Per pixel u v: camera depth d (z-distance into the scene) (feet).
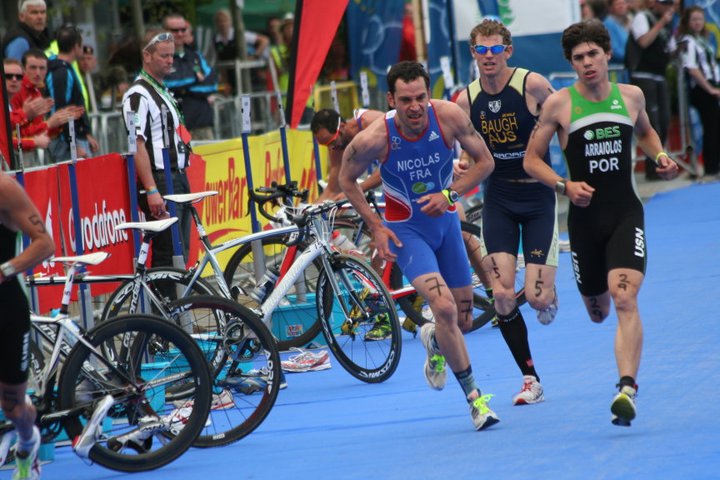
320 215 84.69
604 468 53.52
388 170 65.21
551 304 70.54
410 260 65.21
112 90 139.54
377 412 73.10
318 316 84.58
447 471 56.34
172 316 69.82
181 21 126.41
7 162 88.79
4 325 54.08
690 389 68.03
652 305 97.71
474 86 73.31
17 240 54.34
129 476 62.28
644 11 168.45
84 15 159.43
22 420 56.65
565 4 154.92
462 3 153.69
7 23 150.30
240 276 99.40
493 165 65.87
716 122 181.57
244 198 113.19
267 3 180.55
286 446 66.23
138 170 91.40
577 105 63.87
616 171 63.41
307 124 146.72
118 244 91.50
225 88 164.66
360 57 153.79
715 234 134.82
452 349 64.13
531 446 59.36
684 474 51.03
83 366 62.54
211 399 63.77
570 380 75.36
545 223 70.95
